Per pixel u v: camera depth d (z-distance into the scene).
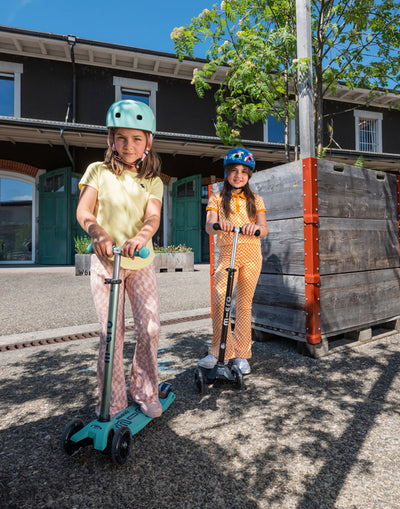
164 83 13.71
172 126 13.77
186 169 14.05
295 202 3.07
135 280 1.90
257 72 4.12
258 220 2.71
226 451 1.72
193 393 2.38
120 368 1.88
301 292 3.04
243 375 2.67
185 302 5.50
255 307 3.53
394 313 3.69
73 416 2.08
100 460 1.65
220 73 12.95
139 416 1.83
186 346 3.40
